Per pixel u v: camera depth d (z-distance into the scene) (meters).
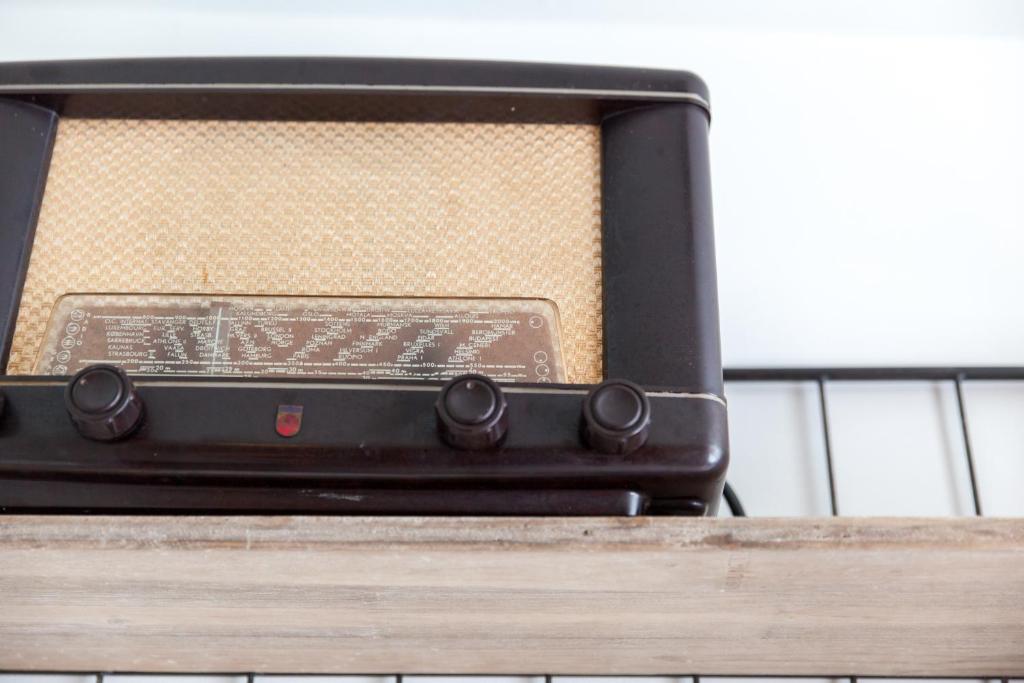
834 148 1.29
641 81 1.04
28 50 1.30
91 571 0.94
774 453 1.21
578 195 1.04
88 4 1.31
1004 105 1.30
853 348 1.24
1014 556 0.90
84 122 1.06
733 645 1.05
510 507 0.96
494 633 1.03
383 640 1.04
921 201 1.28
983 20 1.30
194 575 0.94
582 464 0.96
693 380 0.98
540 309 1.01
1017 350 1.24
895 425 1.22
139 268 1.02
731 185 1.28
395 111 1.05
